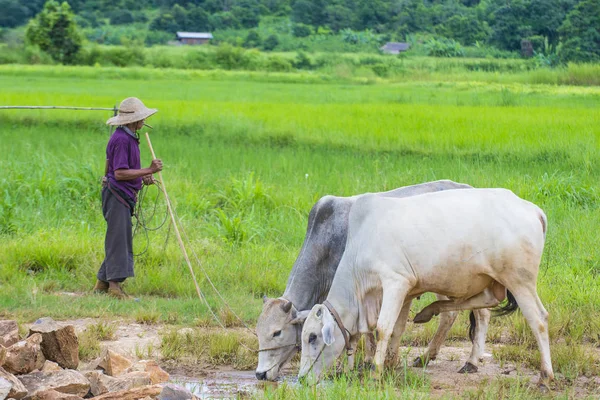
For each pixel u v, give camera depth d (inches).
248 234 431.5
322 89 1494.8
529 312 241.3
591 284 345.1
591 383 246.2
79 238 409.7
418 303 332.8
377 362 239.0
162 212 461.4
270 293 356.2
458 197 247.0
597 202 482.6
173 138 748.0
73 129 808.9
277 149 697.6
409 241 241.8
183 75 2000.5
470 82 1718.8
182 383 250.7
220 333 289.1
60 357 239.0
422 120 837.8
